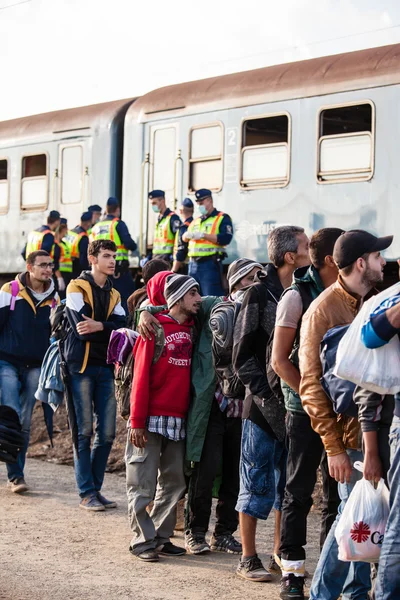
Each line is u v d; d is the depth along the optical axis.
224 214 15.70
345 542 5.26
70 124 20.17
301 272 6.39
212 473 7.60
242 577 6.96
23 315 10.02
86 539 8.01
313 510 9.47
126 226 17.48
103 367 9.23
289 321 6.16
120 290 17.19
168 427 7.36
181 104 17.75
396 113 14.62
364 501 5.23
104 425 9.30
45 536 8.09
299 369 6.04
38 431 13.55
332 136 15.40
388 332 4.79
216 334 7.04
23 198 21.25
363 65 15.10
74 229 18.77
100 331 9.12
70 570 7.04
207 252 15.70
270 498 6.91
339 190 15.28
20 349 9.99
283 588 6.35
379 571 4.88
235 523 7.85
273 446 6.89
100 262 9.20
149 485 7.40
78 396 9.16
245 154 16.64
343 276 5.66
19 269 21.34
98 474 9.33
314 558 7.62
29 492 10.06
